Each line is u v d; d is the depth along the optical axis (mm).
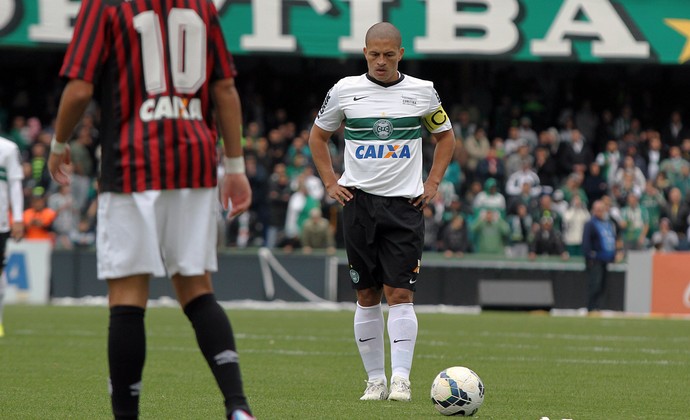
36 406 19562
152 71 13648
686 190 73812
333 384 23734
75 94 13422
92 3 13594
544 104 85438
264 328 43219
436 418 18109
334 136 76188
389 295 20828
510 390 23062
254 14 73750
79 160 71625
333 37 74312
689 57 76938
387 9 74625
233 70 14078
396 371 20797
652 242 71250
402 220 20469
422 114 20750
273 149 74625
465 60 81438
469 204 71688
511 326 47406
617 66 87250
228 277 66188
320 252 66312
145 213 13414
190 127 13727
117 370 13594
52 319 47156
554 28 75812
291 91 86688
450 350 33719
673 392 23188
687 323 52281
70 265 65250
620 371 27781
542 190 72062
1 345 33719
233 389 13461
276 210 70375
